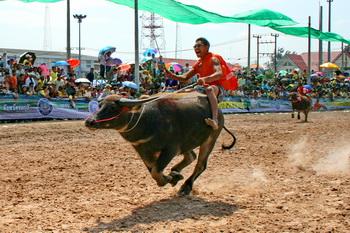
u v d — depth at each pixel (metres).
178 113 7.69
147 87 21.83
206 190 8.82
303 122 24.11
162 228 6.47
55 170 10.60
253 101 29.97
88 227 6.52
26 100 19.11
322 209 7.30
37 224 6.66
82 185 9.16
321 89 35.84
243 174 10.33
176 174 7.92
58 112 20.05
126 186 9.06
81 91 21.59
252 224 6.61
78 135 16.61
